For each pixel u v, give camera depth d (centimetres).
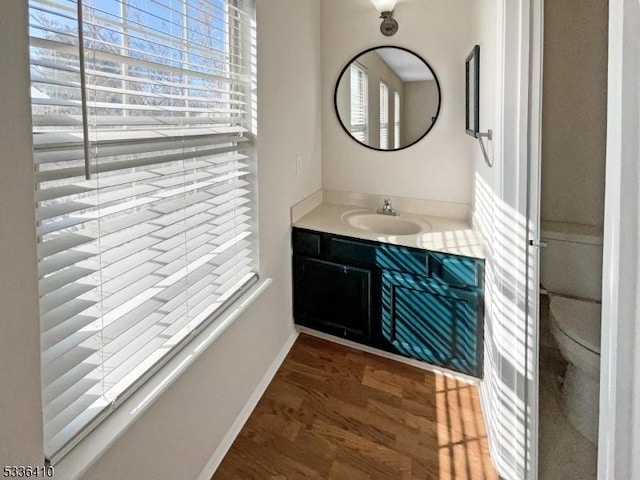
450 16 229
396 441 169
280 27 198
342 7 251
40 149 83
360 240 213
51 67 81
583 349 145
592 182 162
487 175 178
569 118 165
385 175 260
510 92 141
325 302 231
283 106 208
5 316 72
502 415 152
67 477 86
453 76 234
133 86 114
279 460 159
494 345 159
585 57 160
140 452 112
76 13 88
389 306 213
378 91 251
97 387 105
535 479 145
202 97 148
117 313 108
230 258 164
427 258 198
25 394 77
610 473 65
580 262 160
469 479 151
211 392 150
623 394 61
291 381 207
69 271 91
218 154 157
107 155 99
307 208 252
